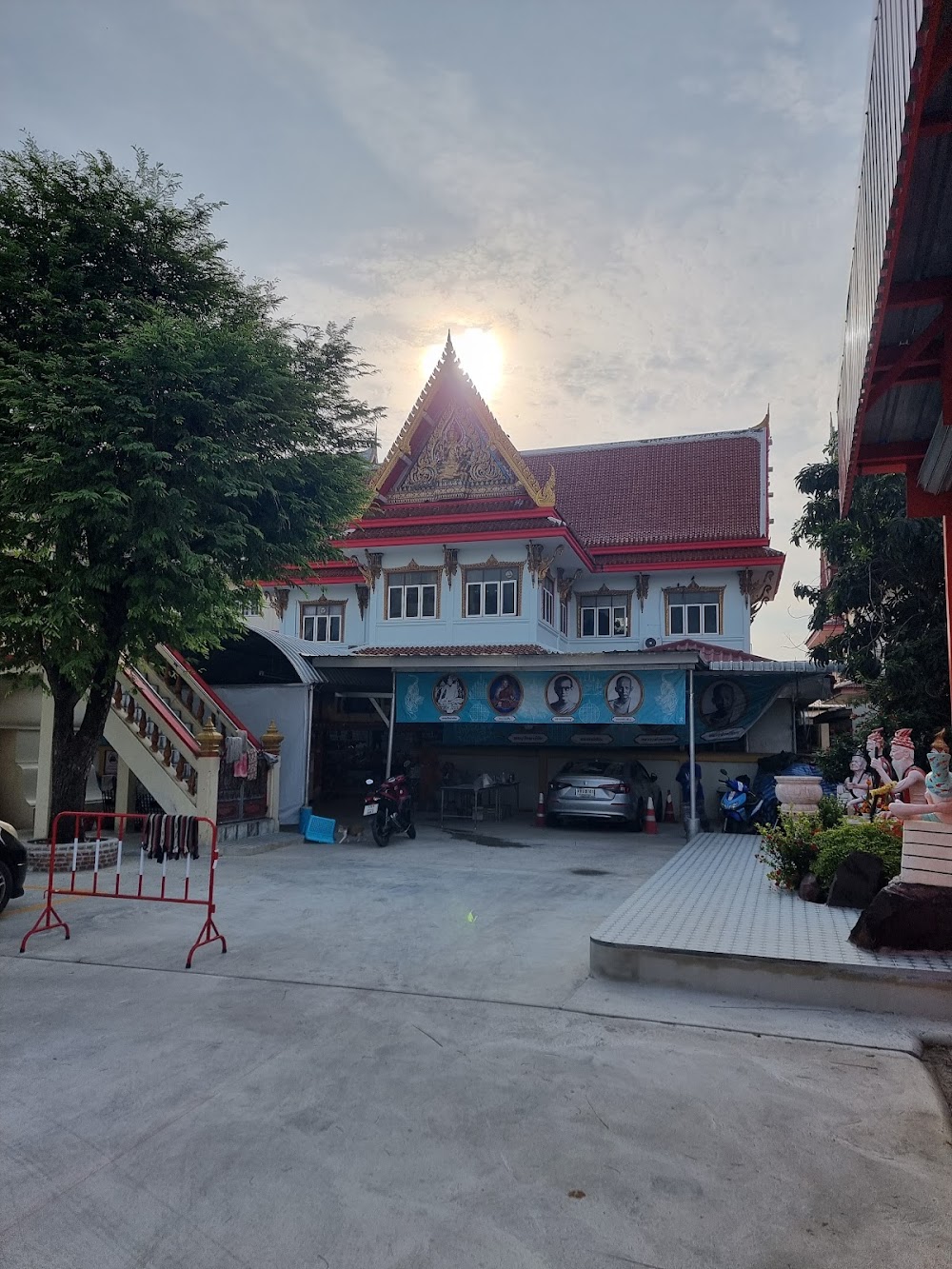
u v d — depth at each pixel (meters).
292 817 15.53
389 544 22.81
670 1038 4.97
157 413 9.45
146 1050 4.75
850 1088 4.28
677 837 15.14
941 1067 4.73
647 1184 3.36
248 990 5.87
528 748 19.14
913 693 13.84
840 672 16.11
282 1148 3.64
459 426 23.66
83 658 9.54
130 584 9.58
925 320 6.18
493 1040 4.93
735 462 27.61
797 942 6.16
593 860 12.27
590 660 15.33
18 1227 3.08
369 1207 3.20
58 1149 3.64
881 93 4.06
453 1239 3.00
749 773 17.48
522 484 22.81
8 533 9.55
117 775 16.06
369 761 20.66
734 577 24.78
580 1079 4.37
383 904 8.91
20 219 9.53
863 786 11.09
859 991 5.52
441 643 22.66
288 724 15.84
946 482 7.88
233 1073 4.43
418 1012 5.42
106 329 9.46
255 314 11.18
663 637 25.08
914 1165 3.53
